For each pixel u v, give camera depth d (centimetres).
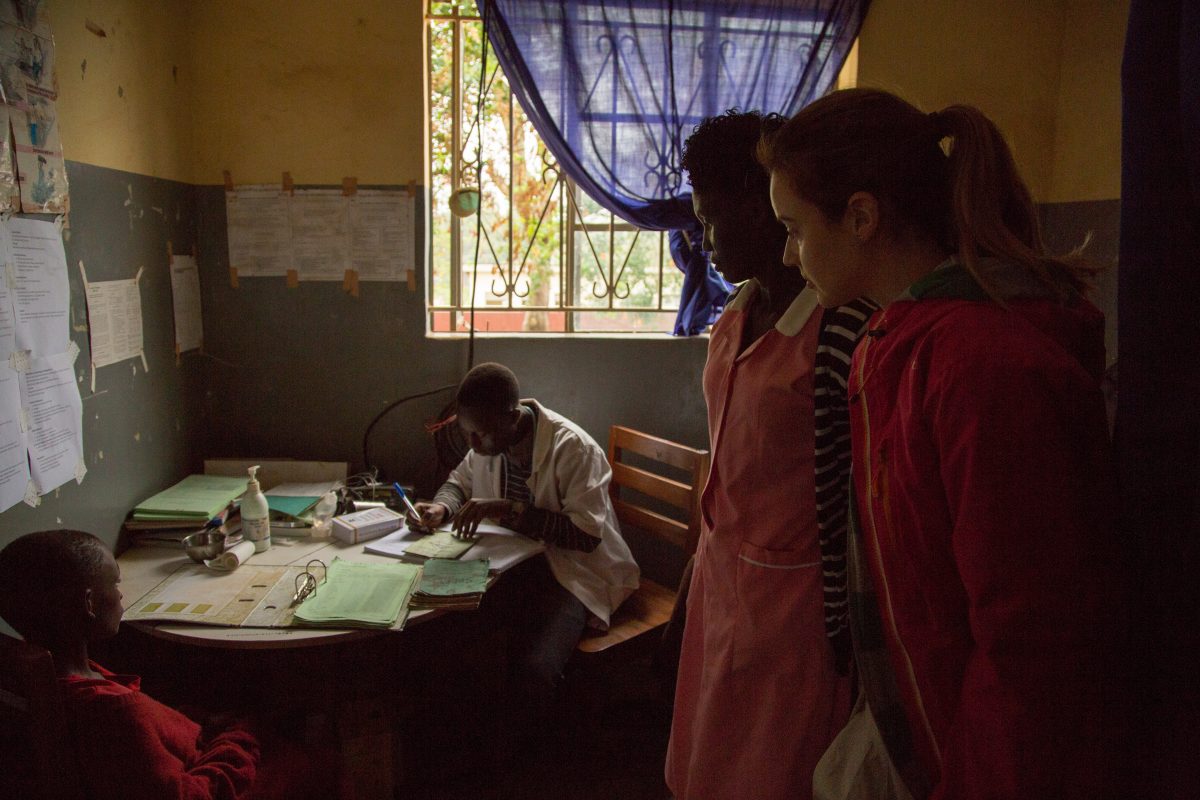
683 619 166
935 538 75
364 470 268
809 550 123
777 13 259
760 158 94
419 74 252
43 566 130
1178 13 68
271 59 249
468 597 179
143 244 219
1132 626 73
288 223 255
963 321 74
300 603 176
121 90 206
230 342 260
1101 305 254
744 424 126
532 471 220
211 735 157
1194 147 63
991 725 67
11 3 160
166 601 177
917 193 83
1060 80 271
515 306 275
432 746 218
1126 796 74
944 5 267
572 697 239
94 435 194
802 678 122
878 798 90
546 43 253
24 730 120
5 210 158
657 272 282
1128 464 73
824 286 90
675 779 147
